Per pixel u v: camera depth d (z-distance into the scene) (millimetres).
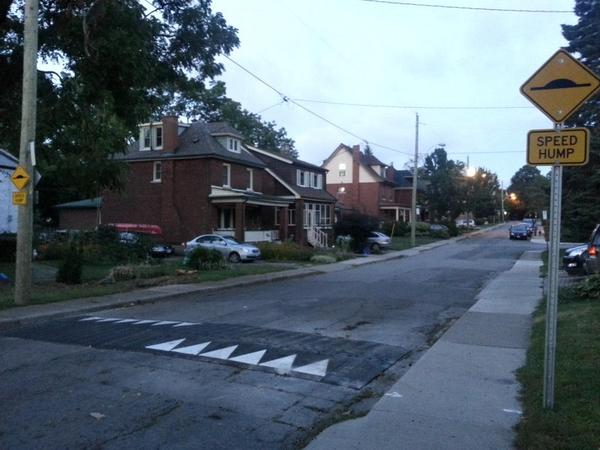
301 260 29109
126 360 7398
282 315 11484
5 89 17312
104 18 14883
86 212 39844
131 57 15281
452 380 6629
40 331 9570
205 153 32875
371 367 7352
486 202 91625
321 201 43656
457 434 4883
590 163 26453
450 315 11906
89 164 22047
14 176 12148
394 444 4668
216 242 27969
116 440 4750
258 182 38844
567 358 6820
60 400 5766
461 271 23469
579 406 5094
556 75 5227
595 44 27109
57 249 24016
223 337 8930
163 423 5168
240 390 6207
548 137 5184
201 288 15891
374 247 37438
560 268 21859
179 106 52312
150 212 34594
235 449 4633
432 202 64750
